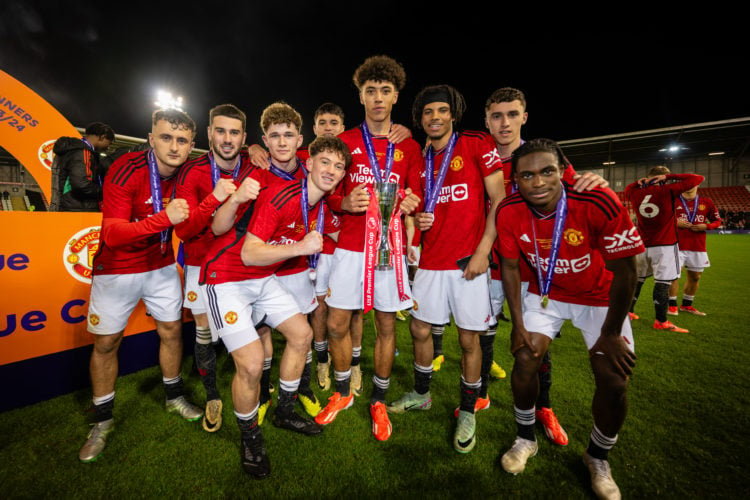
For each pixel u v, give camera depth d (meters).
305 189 1.88
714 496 1.58
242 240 1.84
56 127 3.80
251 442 1.72
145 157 2.07
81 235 2.52
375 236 2.04
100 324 1.91
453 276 2.03
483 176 2.04
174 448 1.93
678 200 4.61
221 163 2.31
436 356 3.08
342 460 1.85
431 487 1.66
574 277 1.73
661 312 3.99
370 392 2.63
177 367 2.28
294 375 1.97
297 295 2.37
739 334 3.79
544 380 2.04
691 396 2.44
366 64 2.23
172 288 2.22
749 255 9.99
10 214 2.23
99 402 1.90
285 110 2.18
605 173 29.11
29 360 2.32
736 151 24.84
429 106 2.03
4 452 1.87
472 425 1.93
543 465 1.81
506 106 2.49
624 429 2.06
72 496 1.59
